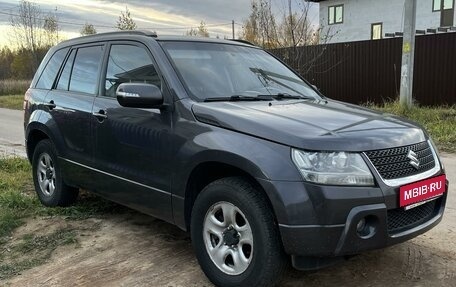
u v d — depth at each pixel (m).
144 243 4.62
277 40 18.86
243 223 3.51
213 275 3.66
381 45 16.30
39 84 5.96
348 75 17.38
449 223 5.03
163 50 4.32
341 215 3.14
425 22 28.98
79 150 5.01
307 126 3.43
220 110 3.70
